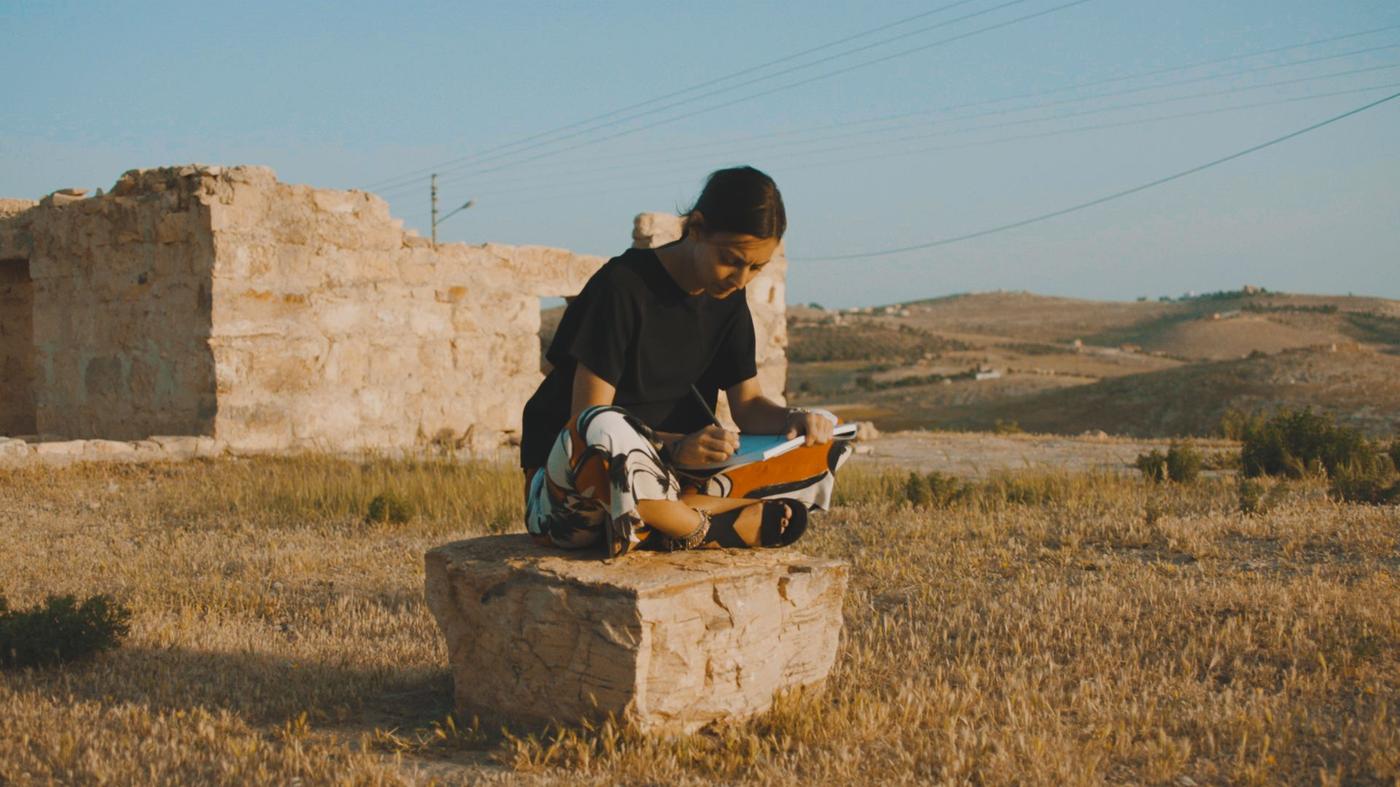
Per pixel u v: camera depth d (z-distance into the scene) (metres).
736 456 4.14
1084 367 158.75
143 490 13.32
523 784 3.85
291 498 12.13
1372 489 11.73
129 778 3.87
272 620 7.02
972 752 4.18
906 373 140.62
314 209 17.14
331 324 17.34
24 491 12.92
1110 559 8.38
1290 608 6.31
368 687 5.27
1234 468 17.67
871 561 8.52
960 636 6.08
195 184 16.03
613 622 4.11
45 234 18.27
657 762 4.01
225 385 15.93
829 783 3.90
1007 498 12.44
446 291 19.31
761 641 4.53
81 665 5.60
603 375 4.15
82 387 17.84
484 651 4.57
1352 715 4.69
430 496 12.20
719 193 3.97
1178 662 5.54
